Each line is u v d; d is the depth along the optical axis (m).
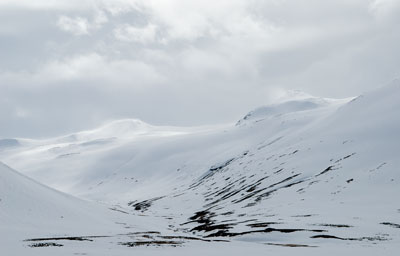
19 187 83.31
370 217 82.00
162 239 57.88
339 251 43.78
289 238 66.31
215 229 90.50
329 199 113.00
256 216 103.50
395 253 42.22
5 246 41.25
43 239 49.75
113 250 40.44
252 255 38.97
